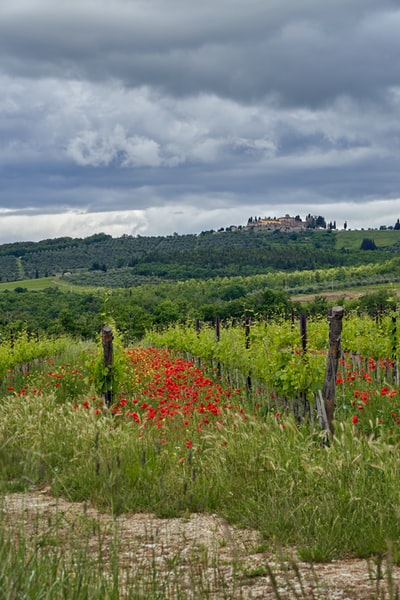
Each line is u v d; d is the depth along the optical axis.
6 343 28.30
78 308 88.75
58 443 10.60
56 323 69.75
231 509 7.70
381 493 6.97
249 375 17.84
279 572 5.53
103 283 180.38
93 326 64.56
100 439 10.25
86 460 9.45
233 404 14.00
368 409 12.16
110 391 16.31
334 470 7.52
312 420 11.95
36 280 196.88
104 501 8.12
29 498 8.27
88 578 4.29
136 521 7.54
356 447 8.09
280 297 78.75
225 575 5.47
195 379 17.77
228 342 20.58
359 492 6.91
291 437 8.91
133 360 22.83
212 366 22.97
